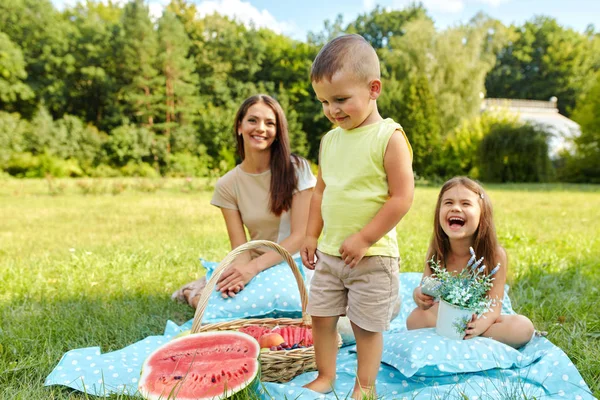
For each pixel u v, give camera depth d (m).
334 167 2.40
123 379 2.40
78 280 4.35
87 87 34.03
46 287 4.17
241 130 3.49
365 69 2.19
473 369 2.38
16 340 2.83
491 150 22.58
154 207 11.43
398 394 2.29
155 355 2.22
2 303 3.69
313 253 2.56
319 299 2.40
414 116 25.55
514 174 22.38
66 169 27.84
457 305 2.52
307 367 2.53
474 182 2.87
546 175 22.39
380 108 28.77
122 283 4.27
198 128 33.06
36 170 27.23
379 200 2.29
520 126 22.98
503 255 2.86
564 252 5.41
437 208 2.93
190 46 38.75
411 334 2.62
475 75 30.14
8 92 30.61
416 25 32.31
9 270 4.75
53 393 2.26
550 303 3.44
